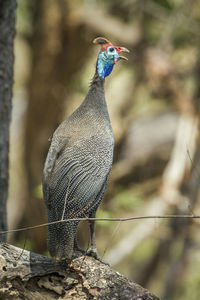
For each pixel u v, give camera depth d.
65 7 14.78
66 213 6.11
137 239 13.31
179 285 14.12
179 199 12.85
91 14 14.71
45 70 15.11
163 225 13.24
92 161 6.35
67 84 15.22
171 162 13.34
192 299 14.17
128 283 6.06
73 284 6.02
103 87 7.10
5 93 8.73
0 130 8.68
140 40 14.65
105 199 12.70
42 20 14.90
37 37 15.16
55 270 6.05
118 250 13.23
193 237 13.55
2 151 8.71
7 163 8.81
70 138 6.39
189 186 12.87
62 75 15.16
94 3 15.16
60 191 6.12
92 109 6.83
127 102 15.22
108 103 14.95
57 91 15.18
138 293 5.93
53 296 5.94
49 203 6.14
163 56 14.59
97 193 6.42
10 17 8.71
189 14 14.99
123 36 14.59
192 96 14.52
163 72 14.25
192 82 15.05
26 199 14.93
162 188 13.02
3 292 5.77
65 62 15.05
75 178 6.20
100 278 6.08
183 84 14.69
